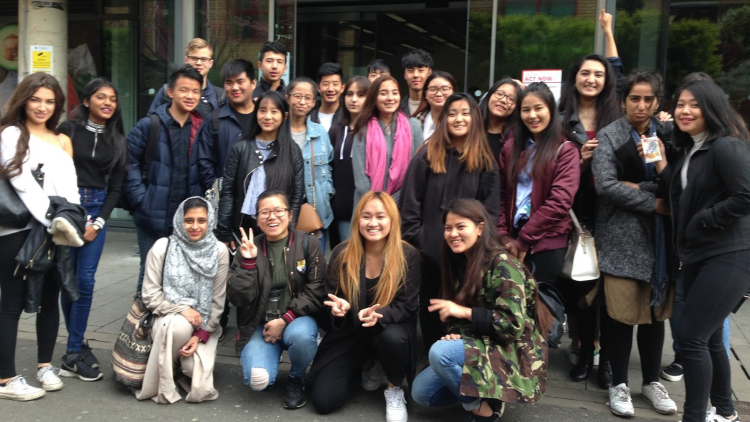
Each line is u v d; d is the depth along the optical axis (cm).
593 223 387
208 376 365
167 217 427
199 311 370
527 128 382
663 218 349
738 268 304
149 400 367
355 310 356
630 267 349
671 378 400
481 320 317
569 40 604
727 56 591
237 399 371
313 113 492
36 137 361
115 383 389
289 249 371
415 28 817
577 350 425
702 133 316
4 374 363
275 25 702
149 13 742
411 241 383
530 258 370
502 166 393
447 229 329
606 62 388
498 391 309
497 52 625
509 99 405
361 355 364
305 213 418
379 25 824
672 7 590
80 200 392
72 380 390
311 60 847
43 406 356
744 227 306
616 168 361
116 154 398
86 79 808
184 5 712
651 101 352
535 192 373
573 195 362
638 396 378
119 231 813
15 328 362
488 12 627
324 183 441
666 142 347
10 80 820
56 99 367
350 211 439
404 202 389
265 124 410
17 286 360
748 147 302
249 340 369
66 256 364
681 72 598
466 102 374
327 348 367
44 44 684
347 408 362
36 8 679
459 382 321
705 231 308
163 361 356
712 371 325
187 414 351
